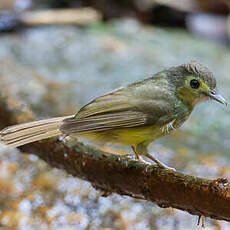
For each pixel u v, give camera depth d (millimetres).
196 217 11000
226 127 14047
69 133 8305
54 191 11727
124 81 16062
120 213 11172
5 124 10492
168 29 21047
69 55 17656
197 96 8852
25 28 19344
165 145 13102
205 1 21938
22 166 12375
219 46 20141
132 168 8523
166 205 8328
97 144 12492
